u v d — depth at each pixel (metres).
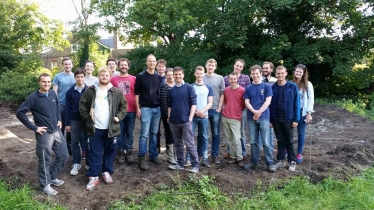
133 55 15.53
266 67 5.34
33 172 4.63
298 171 4.71
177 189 4.16
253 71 4.58
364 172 4.77
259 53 12.09
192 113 4.45
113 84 4.86
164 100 4.84
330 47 11.99
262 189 4.27
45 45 23.69
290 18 12.48
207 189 4.11
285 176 4.56
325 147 6.00
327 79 13.34
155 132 4.91
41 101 3.88
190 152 4.50
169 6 13.08
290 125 4.64
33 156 5.39
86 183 4.35
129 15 14.55
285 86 4.62
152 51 15.11
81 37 17.98
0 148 5.92
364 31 11.88
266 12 12.45
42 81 3.82
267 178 4.49
